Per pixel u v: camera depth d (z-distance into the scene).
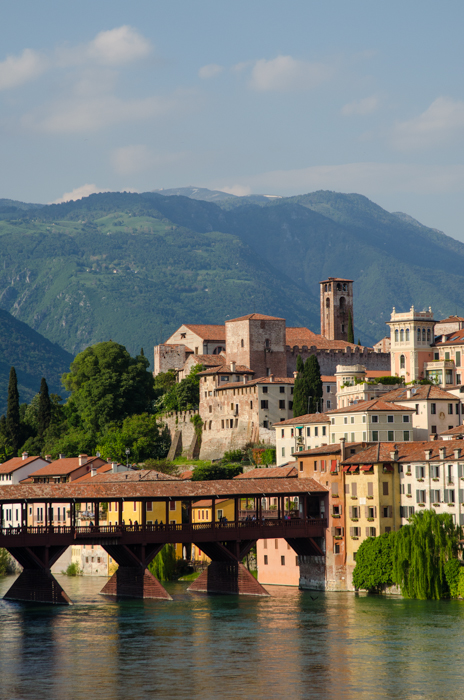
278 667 134.12
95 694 122.94
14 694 123.38
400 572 187.00
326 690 123.56
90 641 150.62
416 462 195.12
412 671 131.38
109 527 187.75
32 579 189.62
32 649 145.75
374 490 196.62
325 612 171.75
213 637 152.38
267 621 164.12
